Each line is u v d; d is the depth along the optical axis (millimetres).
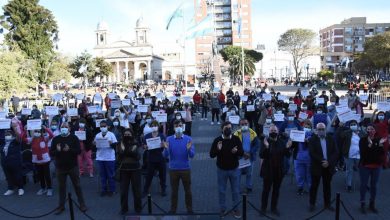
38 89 57156
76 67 88812
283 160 9938
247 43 141125
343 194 11656
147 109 18156
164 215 7762
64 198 10445
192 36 43625
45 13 57406
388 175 13703
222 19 142250
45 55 56781
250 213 10156
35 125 12703
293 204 10836
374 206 10367
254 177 13742
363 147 9922
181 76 138250
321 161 9883
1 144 16469
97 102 28188
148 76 138375
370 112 30703
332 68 124250
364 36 138125
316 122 14977
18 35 54844
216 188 12438
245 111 21609
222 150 9648
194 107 33375
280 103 19844
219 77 88812
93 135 15219
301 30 109750
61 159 10250
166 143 10000
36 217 9664
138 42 149625
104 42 150000
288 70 135250
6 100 35062
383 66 68312
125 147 10070
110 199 11555
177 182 9836
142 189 12289
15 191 12594
